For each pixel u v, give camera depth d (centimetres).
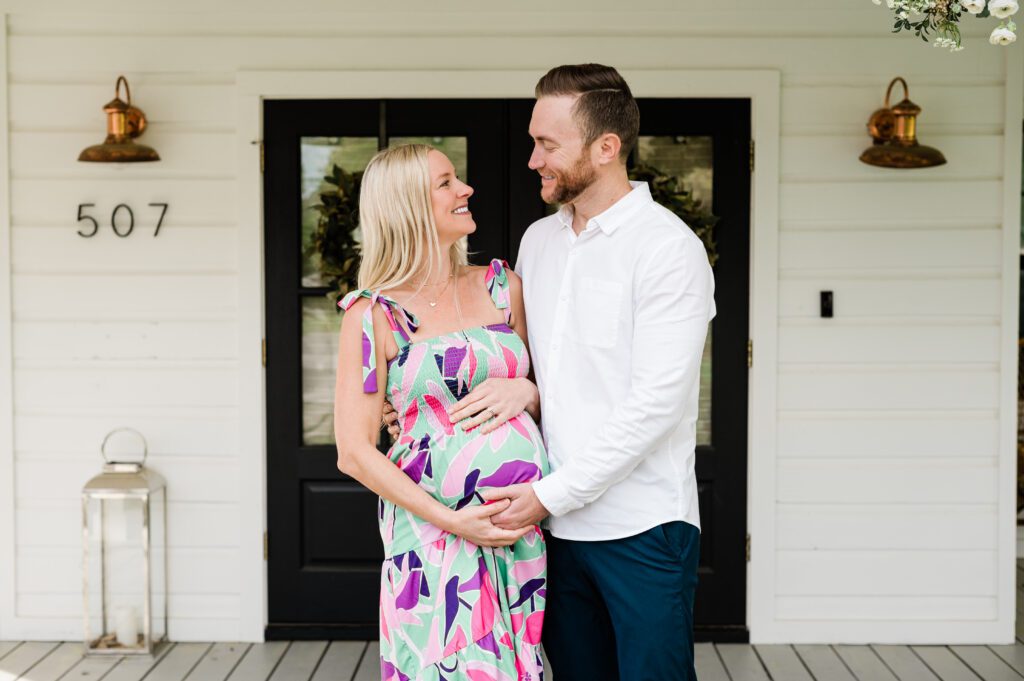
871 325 392
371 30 387
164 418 396
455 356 224
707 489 398
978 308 392
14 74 390
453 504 223
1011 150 388
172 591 399
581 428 231
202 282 393
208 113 389
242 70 388
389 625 227
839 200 390
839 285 391
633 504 230
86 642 381
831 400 393
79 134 391
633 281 226
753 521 394
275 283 395
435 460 222
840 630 397
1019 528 505
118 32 388
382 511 234
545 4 386
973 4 237
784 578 397
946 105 388
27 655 384
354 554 401
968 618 398
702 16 386
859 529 396
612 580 232
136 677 364
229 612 399
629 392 224
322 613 402
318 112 391
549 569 246
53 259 393
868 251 391
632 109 233
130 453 396
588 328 231
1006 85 387
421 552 224
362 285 229
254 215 390
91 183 392
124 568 395
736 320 394
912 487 395
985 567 396
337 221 386
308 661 380
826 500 395
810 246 391
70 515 398
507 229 393
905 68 388
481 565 224
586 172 229
